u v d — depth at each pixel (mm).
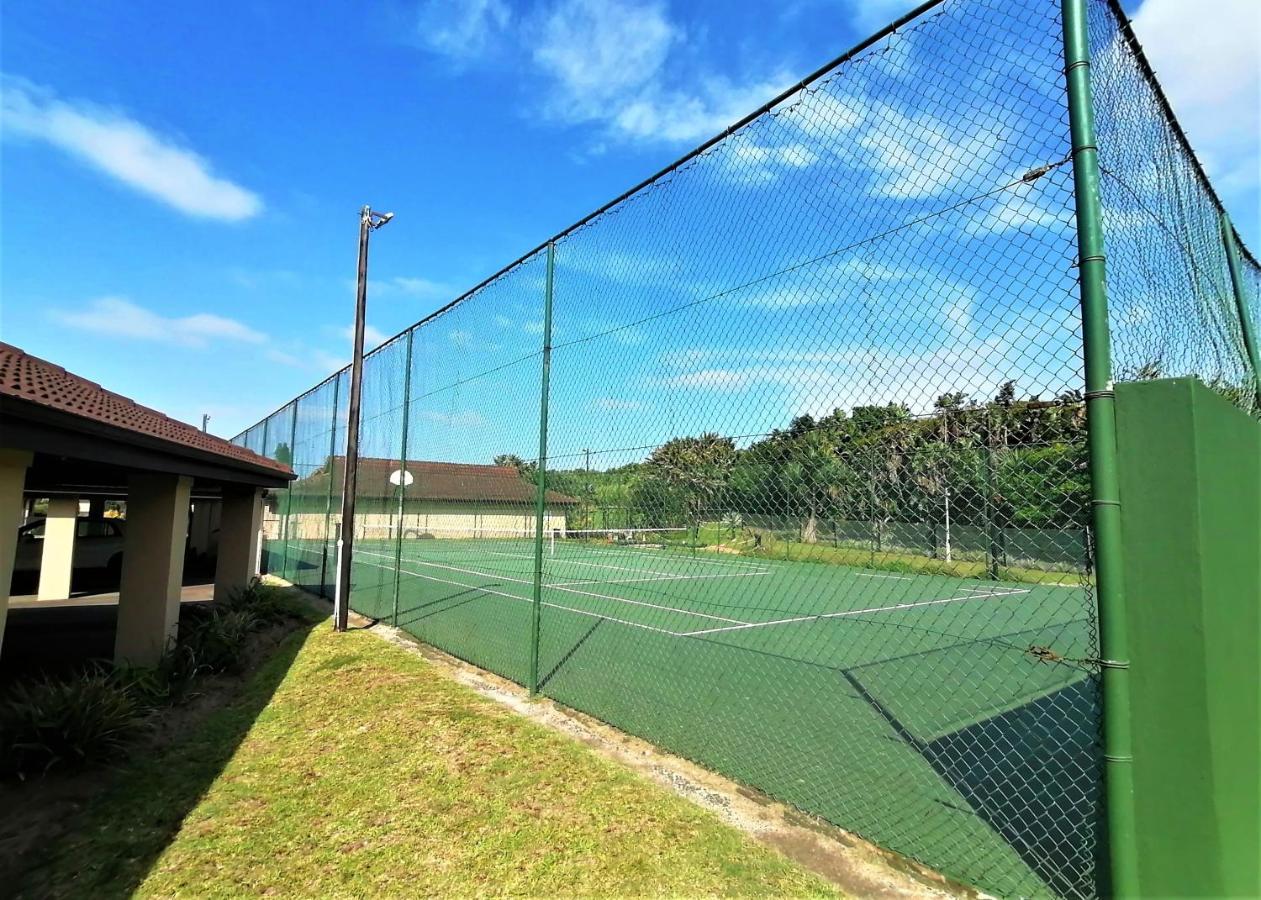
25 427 3180
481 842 3102
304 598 11781
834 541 6938
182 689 5570
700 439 4223
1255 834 2363
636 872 2830
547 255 5586
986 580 6930
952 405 2693
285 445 16078
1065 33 2336
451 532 8492
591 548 8594
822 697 5750
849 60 3127
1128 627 2145
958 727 4910
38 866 2918
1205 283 3750
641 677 6242
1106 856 2168
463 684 5750
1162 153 3098
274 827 3275
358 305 8953
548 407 5488
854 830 3215
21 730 3938
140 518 6328
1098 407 2215
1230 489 2430
